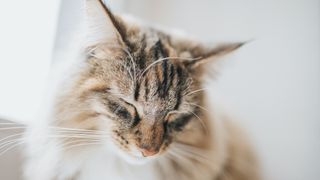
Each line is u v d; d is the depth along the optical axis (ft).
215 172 1.13
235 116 1.16
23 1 1.17
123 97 1.02
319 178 1.14
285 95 1.18
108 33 1.02
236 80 1.16
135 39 1.07
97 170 1.06
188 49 1.11
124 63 1.02
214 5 1.24
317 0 1.22
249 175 1.15
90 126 1.04
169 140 1.07
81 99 1.04
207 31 1.22
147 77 1.03
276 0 1.23
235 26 1.22
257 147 1.16
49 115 1.07
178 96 1.06
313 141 1.16
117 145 1.04
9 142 1.06
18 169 1.06
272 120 1.17
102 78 1.02
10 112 1.09
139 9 1.24
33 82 1.11
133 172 1.07
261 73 1.18
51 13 1.15
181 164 1.10
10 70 1.14
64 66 1.08
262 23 1.22
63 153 1.06
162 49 1.08
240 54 1.18
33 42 1.15
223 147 1.14
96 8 1.00
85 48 1.05
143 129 1.02
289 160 1.16
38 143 1.07
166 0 1.25
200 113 1.11
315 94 1.18
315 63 1.19
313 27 1.21
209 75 1.13
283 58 1.20
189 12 1.24
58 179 1.06
